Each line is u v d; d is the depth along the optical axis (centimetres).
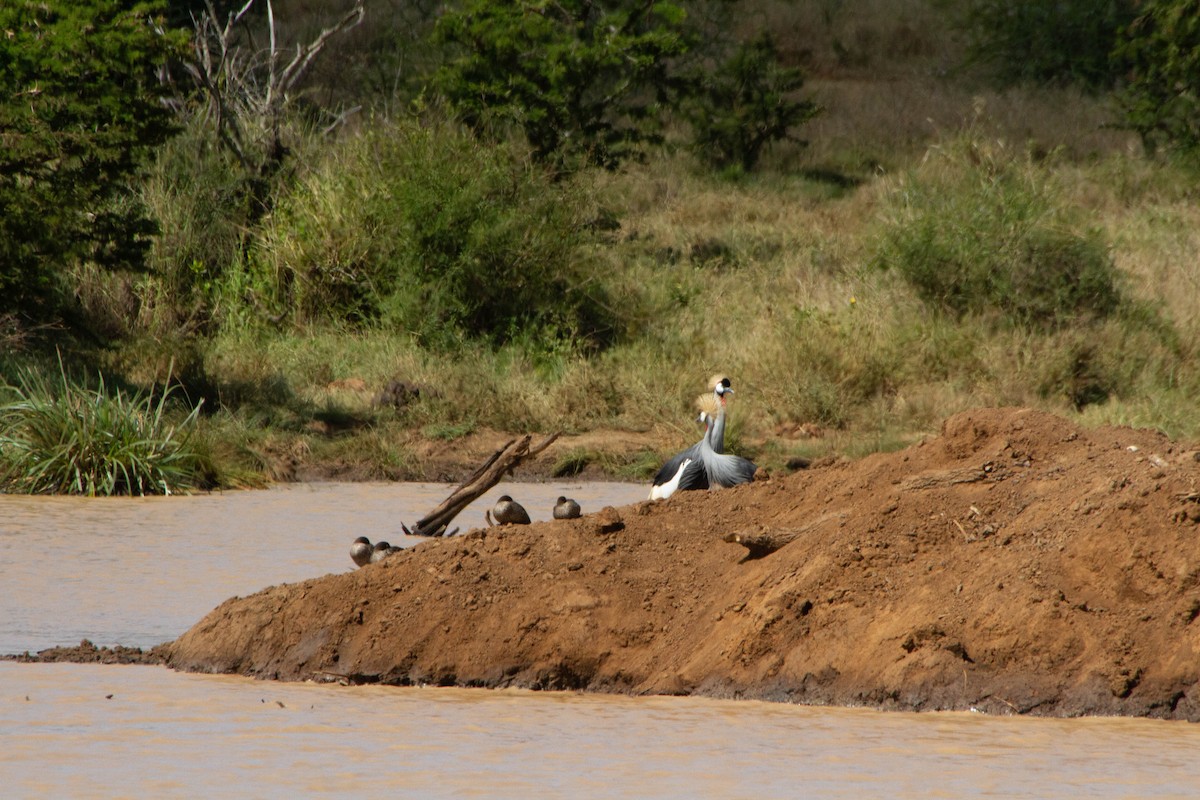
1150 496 2742
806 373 7194
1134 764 2231
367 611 2995
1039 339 7512
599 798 2048
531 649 2886
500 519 3288
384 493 5703
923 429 6850
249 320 7994
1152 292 8250
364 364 7506
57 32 6400
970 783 2127
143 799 2047
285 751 2320
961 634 2673
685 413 6969
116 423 5834
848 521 2933
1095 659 2591
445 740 2394
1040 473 2953
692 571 3017
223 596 3622
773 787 2102
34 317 7156
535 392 7144
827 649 2723
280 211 8281
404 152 8281
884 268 8438
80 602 3559
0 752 2303
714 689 2758
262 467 6147
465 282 7994
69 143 6375
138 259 6862
